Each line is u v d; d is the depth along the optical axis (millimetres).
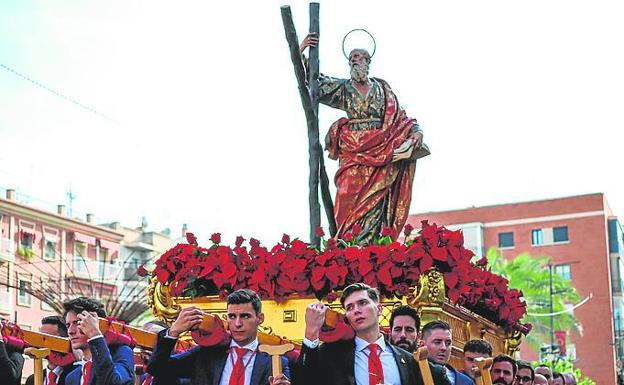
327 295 8594
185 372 6301
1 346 6793
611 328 70188
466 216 75000
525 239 73312
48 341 7055
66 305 6902
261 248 8898
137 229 57125
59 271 48844
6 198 46500
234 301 6207
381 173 10500
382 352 6250
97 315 6754
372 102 10594
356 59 10703
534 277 64438
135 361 7578
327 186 10648
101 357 6223
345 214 10562
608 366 69500
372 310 6207
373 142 10445
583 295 71312
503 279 10633
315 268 8602
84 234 51844
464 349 8438
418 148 10508
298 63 10422
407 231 8891
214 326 6309
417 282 8484
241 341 6254
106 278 47531
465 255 8664
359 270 8500
